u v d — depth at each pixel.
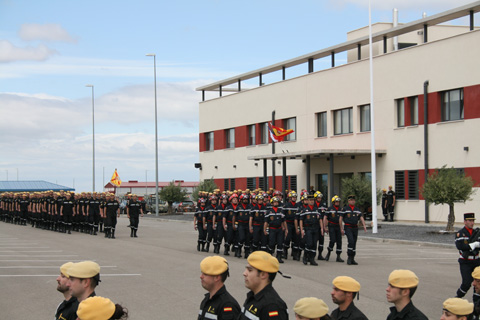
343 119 39.59
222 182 52.44
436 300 12.34
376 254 21.02
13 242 25.64
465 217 11.71
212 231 21.72
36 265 17.84
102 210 28.86
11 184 73.25
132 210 28.50
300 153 37.03
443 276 15.66
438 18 33.00
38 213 36.34
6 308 11.52
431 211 32.97
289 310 11.35
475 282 8.09
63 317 5.56
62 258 19.56
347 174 39.69
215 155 53.41
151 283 14.34
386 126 35.91
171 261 18.62
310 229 18.25
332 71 40.03
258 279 5.15
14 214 42.12
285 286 13.93
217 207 21.47
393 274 5.74
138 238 27.89
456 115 31.95
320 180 41.69
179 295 12.76
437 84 32.69
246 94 49.03
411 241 24.50
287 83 44.34
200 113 55.62
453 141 31.75
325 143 40.66
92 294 5.30
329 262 18.97
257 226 20.08
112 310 4.36
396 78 35.22
